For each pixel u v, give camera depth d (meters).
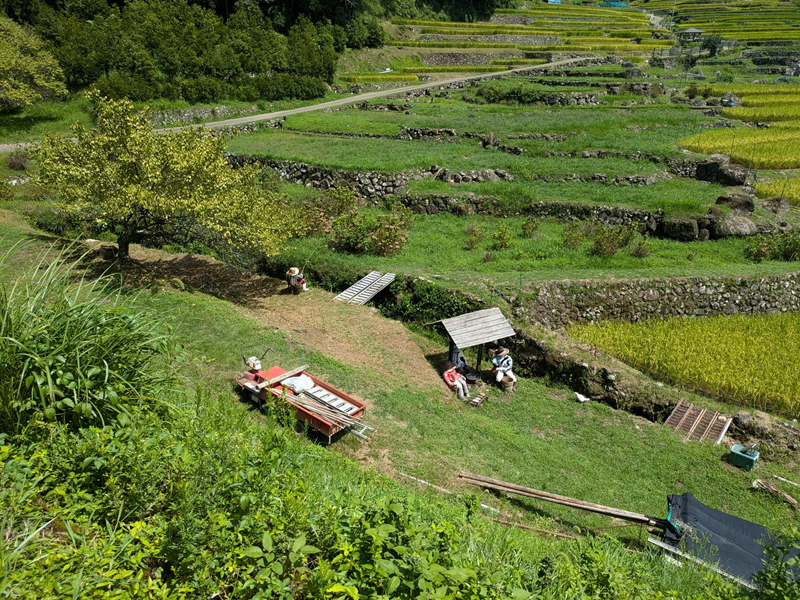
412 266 21.05
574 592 4.89
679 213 24.78
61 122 37.56
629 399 15.41
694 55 70.38
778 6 108.38
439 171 29.66
